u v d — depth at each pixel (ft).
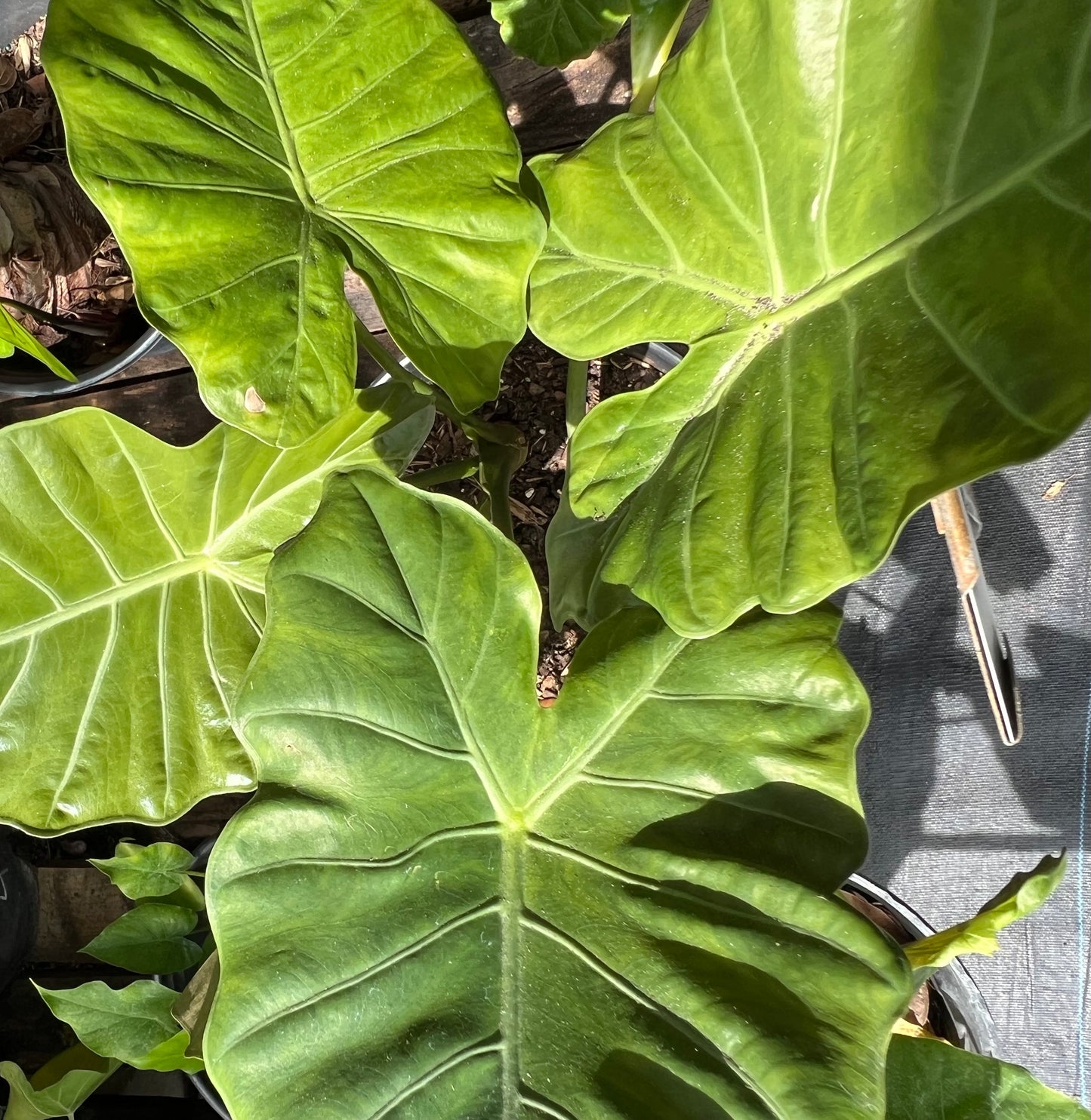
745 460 1.57
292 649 1.64
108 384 2.73
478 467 2.22
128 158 1.55
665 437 1.76
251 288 1.62
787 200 1.56
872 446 1.41
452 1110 1.60
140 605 2.08
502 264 1.69
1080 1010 2.18
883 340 1.46
